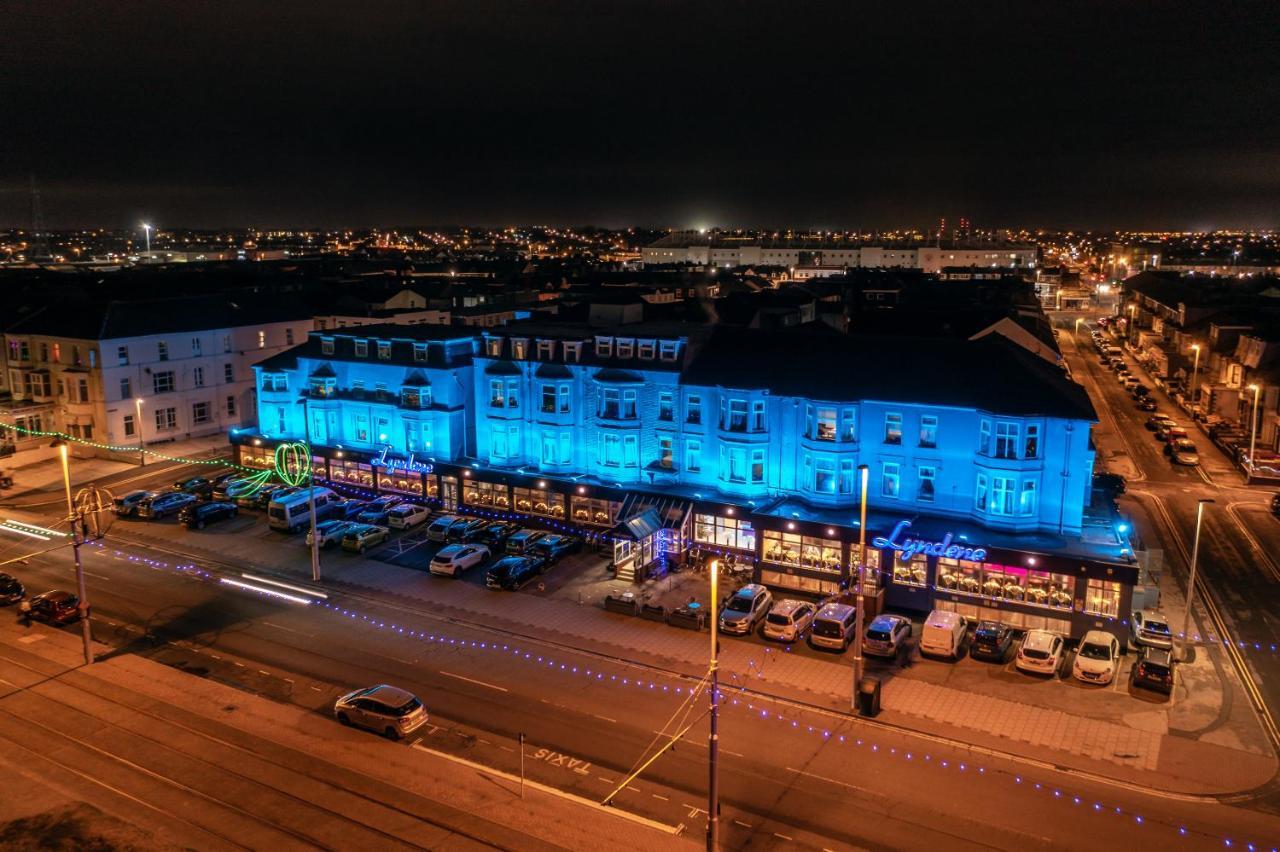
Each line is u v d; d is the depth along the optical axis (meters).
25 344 83.31
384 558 55.44
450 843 28.03
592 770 32.31
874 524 47.88
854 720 36.06
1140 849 27.80
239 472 72.00
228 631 44.75
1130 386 109.69
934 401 48.50
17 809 29.86
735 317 99.12
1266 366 84.19
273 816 29.45
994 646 41.06
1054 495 46.47
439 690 38.66
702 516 53.16
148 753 33.41
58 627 45.19
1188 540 57.81
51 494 69.19
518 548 54.84
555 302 130.38
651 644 43.47
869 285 143.38
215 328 87.19
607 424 57.22
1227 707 37.03
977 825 29.02
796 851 27.70
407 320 111.94
